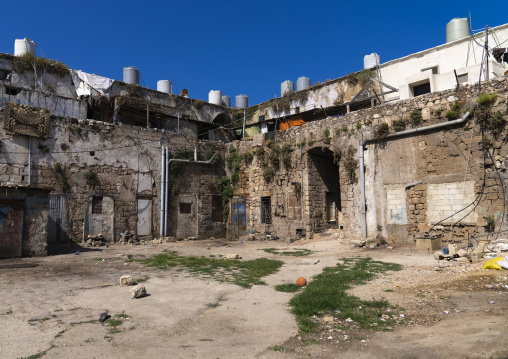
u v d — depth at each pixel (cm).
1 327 531
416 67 2148
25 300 688
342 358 443
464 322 538
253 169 2325
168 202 2188
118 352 459
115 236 1942
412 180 1570
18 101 1819
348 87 2416
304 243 1888
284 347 484
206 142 2416
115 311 632
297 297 716
